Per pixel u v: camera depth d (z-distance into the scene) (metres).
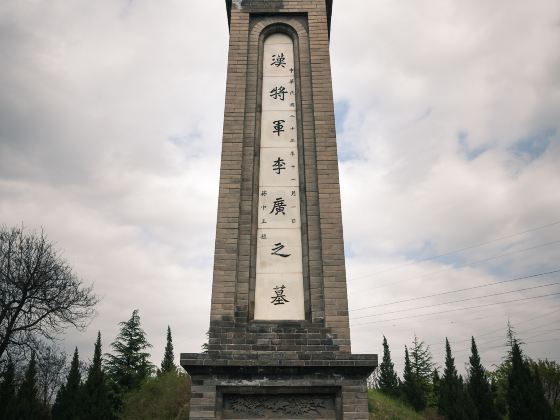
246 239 11.53
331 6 15.93
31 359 28.34
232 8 14.84
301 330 10.45
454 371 37.28
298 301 10.91
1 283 28.94
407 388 42.88
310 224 11.69
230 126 12.94
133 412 29.42
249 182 12.25
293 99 13.54
